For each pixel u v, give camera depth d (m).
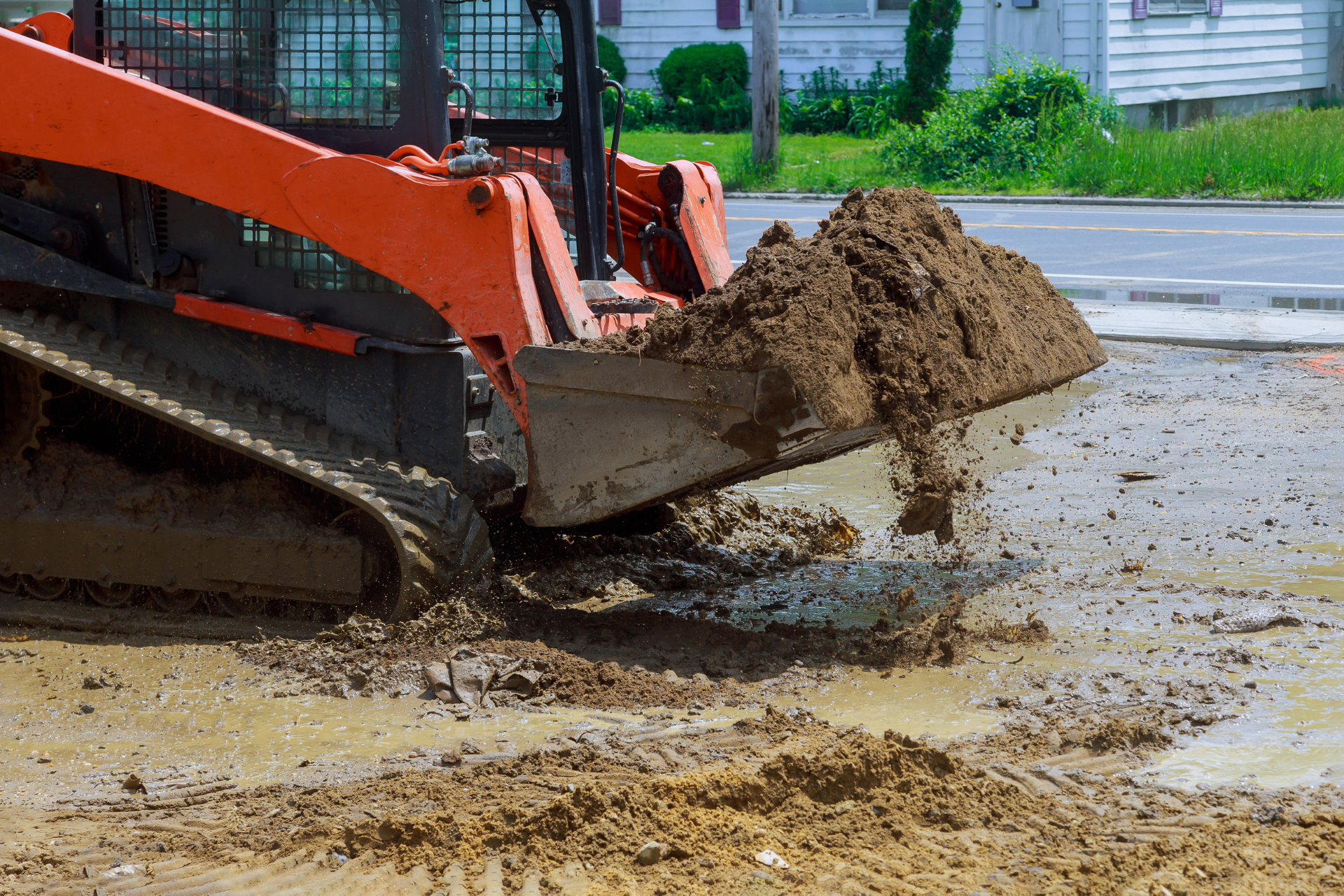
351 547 5.94
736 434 5.32
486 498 6.44
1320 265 17.00
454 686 5.36
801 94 33.28
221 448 6.54
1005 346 6.26
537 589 6.67
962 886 3.75
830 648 5.86
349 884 3.86
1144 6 27.95
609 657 5.80
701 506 7.84
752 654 5.80
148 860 4.05
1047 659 5.70
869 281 5.64
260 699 5.41
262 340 6.41
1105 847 3.99
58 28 7.09
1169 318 13.76
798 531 7.80
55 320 6.43
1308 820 4.12
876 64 32.53
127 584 6.37
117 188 6.45
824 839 4.07
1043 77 26.27
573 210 7.47
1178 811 4.23
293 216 6.04
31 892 3.84
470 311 5.84
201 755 4.87
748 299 5.36
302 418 6.36
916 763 4.48
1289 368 11.88
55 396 6.46
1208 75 29.98
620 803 4.20
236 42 6.44
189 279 6.42
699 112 32.97
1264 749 4.72
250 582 6.11
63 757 4.86
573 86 7.22
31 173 6.53
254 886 3.87
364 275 6.19
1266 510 7.90
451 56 7.69
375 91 6.32
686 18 33.62
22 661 5.86
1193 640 5.88
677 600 6.67
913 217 6.19
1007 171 25.50
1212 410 10.50
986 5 29.14
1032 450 9.52
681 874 3.86
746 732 4.91
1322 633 5.93
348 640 5.85
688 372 5.36
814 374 5.16
